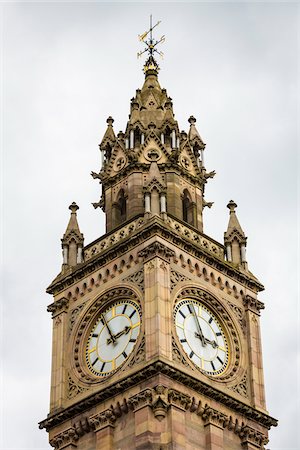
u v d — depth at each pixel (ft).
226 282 229.86
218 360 219.61
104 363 216.54
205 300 223.51
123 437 203.62
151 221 220.64
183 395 204.23
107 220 242.78
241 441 213.05
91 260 227.81
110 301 221.87
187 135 253.65
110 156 252.62
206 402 209.05
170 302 214.07
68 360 222.07
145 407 201.36
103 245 231.91
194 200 245.86
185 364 210.18
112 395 208.54
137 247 221.87
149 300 213.25
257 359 225.15
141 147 245.86
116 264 223.92
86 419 211.00
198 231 231.91
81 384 216.54
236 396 216.13
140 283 217.56
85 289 227.81
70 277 230.68
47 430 217.36
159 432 198.80
